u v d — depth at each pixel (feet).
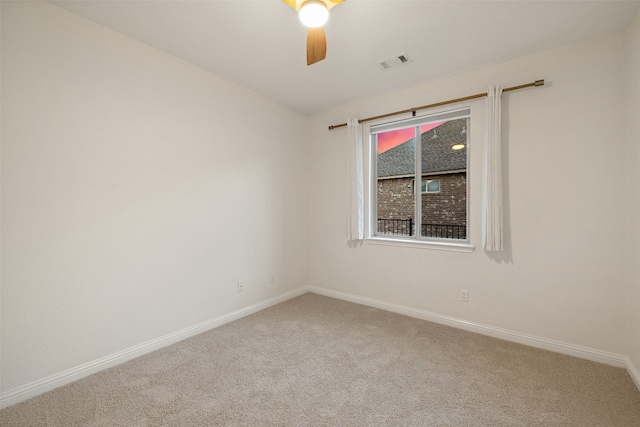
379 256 11.22
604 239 7.26
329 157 12.63
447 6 6.16
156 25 6.91
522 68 8.28
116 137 7.21
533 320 8.19
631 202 6.73
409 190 17.88
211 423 5.24
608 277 7.23
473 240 9.15
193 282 8.92
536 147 8.07
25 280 5.92
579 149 7.52
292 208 12.50
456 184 17.69
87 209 6.75
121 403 5.78
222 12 6.42
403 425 5.21
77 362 6.61
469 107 9.21
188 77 8.71
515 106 8.36
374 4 6.09
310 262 13.39
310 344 8.33
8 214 5.71
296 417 5.41
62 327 6.40
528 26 6.87
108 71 7.05
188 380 6.57
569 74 7.63
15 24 5.74
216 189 9.54
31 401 5.82
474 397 5.97
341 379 6.62
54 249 6.28
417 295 10.30
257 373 6.86
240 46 7.82
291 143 12.40
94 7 6.26
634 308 6.57
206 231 9.26
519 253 8.35
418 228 10.65
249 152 10.62
